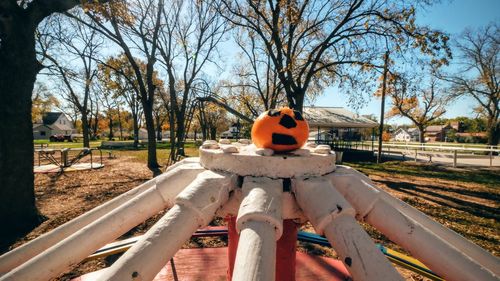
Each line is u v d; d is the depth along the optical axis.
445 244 1.51
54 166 15.40
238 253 1.34
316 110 28.80
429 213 7.59
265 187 1.73
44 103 45.56
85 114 26.36
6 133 5.80
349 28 13.71
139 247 1.37
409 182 12.12
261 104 25.53
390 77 13.73
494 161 21.12
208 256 4.24
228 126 48.53
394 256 3.60
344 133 31.47
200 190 1.69
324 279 3.58
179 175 2.10
